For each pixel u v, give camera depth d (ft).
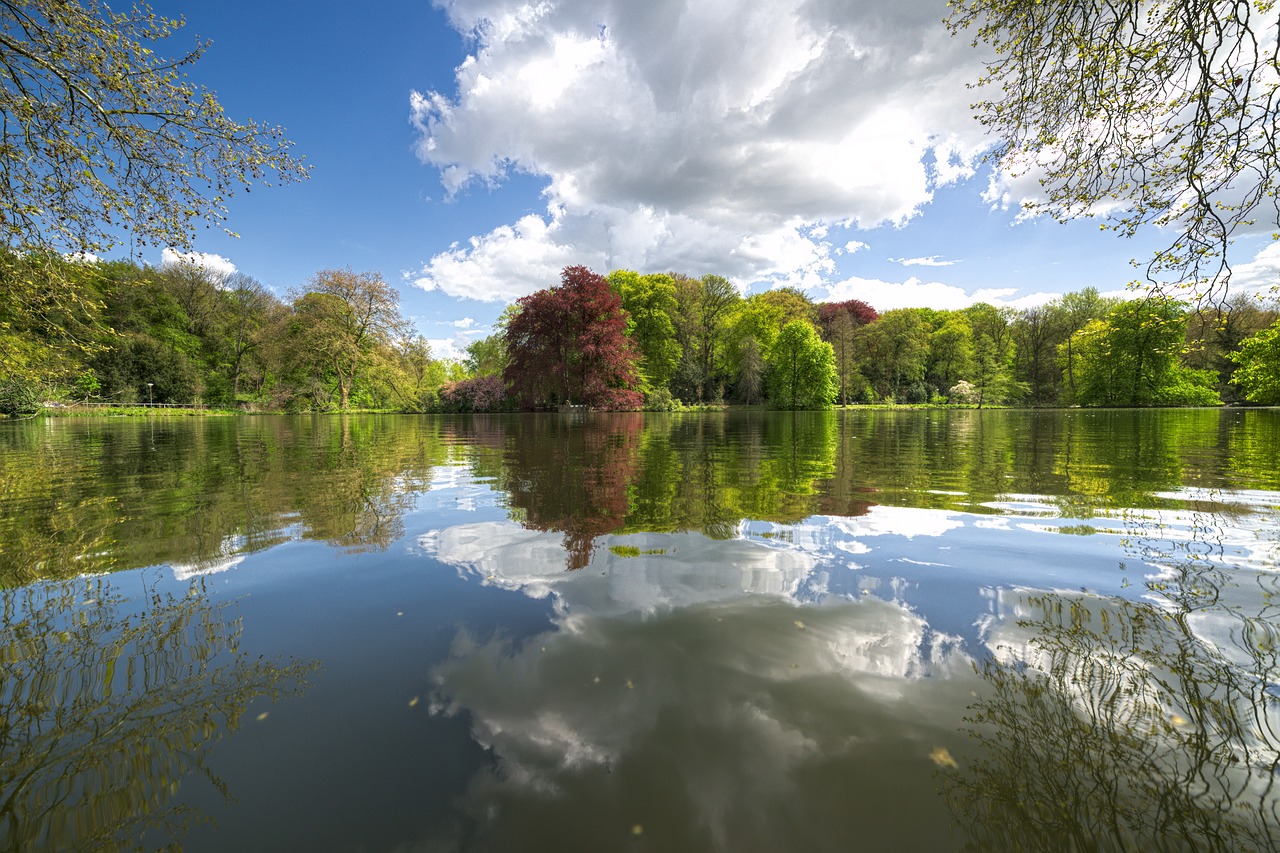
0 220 18.49
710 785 4.58
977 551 11.16
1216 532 12.44
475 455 30.89
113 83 18.13
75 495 18.42
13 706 5.91
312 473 23.61
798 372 141.38
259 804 4.48
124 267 116.67
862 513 14.90
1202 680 6.07
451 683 6.30
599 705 5.74
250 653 7.11
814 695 5.88
